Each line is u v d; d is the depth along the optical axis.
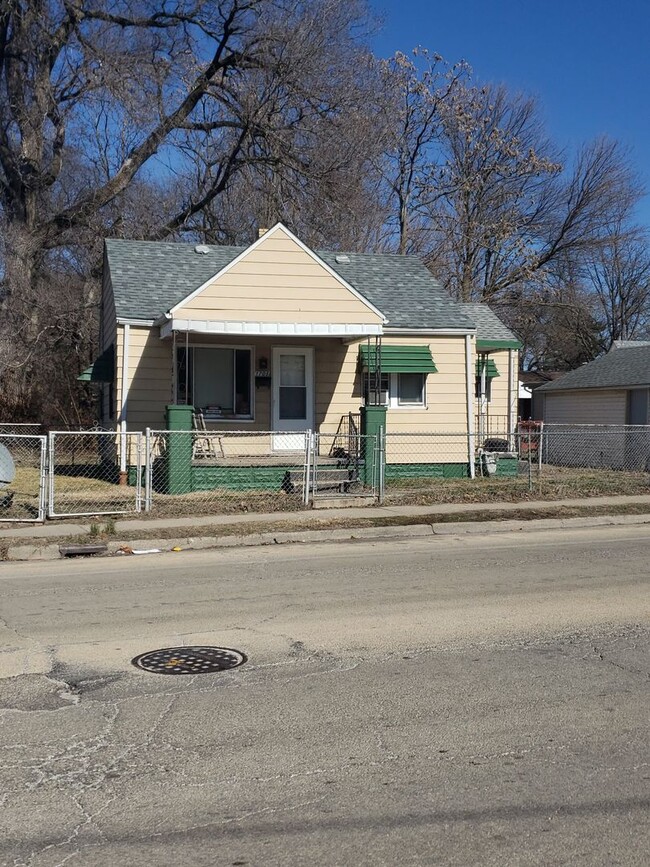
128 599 8.54
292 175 31.23
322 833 3.77
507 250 39.59
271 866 3.50
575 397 30.75
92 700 5.45
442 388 19.73
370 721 5.09
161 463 16.88
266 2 29.17
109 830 3.79
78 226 29.67
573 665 6.19
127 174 29.89
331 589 9.00
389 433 17.17
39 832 3.78
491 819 3.89
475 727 5.00
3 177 29.08
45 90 27.83
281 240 17.11
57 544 11.81
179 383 18.03
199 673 6.02
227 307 16.84
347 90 30.91
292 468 17.17
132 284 18.86
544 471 22.97
